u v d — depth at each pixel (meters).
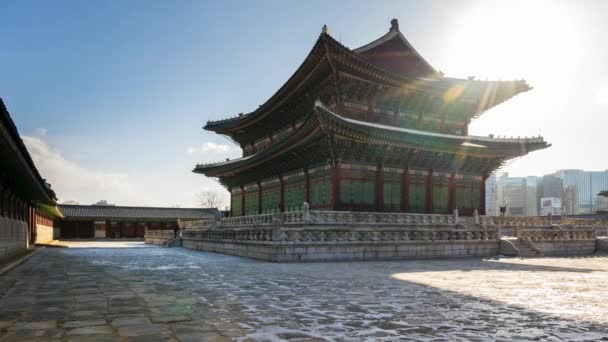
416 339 10.32
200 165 71.06
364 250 34.69
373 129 42.75
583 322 12.20
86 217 96.81
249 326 11.56
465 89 53.34
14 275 24.19
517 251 40.44
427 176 50.16
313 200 48.50
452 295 16.84
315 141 44.75
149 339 10.20
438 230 38.47
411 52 55.00
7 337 10.34
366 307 14.29
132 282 20.97
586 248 46.75
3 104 16.78
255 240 37.72
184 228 66.25
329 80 47.91
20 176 32.34
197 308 14.09
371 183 46.22
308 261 33.09
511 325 11.79
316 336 10.56
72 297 16.31
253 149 72.75
